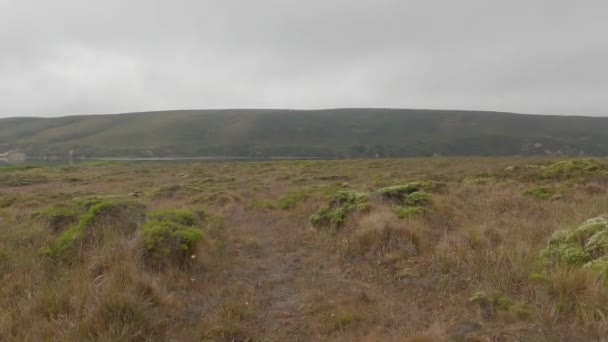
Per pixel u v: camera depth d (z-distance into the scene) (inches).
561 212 349.4
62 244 269.6
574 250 213.0
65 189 1037.8
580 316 155.1
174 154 6505.9
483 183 722.8
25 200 642.8
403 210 346.6
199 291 221.6
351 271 247.4
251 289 224.7
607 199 399.2
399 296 201.9
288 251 306.2
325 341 163.6
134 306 177.8
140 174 1582.2
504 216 350.6
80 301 181.8
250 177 1280.8
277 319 186.4
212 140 7239.2
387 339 156.7
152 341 164.4
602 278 173.6
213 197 629.3
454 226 319.9
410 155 6604.3
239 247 322.3
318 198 526.0
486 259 226.4
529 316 159.9
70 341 155.6
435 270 226.2
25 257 243.1
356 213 349.7
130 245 254.5
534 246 249.6
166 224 277.3
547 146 6496.1
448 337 151.6
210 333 170.4
